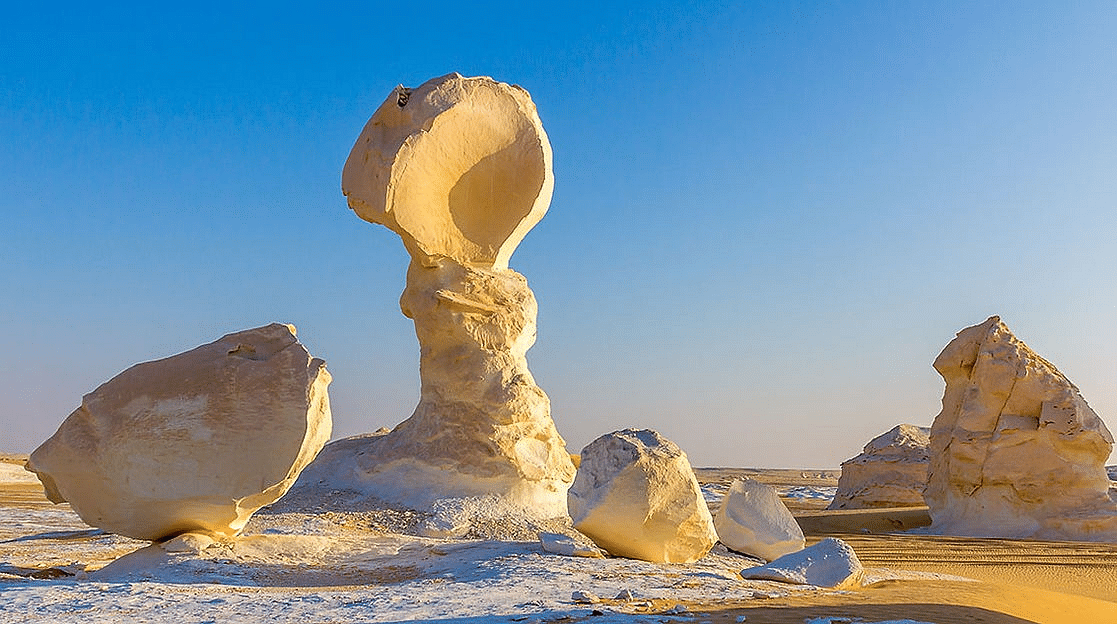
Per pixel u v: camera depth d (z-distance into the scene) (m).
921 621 10.97
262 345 15.48
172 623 10.70
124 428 14.93
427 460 22.73
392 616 10.92
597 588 12.91
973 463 29.00
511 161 23.14
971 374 30.22
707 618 10.55
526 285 23.78
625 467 15.73
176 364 15.30
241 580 14.48
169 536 15.85
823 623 10.37
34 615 11.38
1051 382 28.67
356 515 21.30
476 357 22.77
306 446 15.21
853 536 27.25
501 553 16.36
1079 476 27.69
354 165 22.81
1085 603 15.08
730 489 18.94
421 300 23.14
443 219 22.95
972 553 23.30
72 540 20.95
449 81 22.34
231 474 15.05
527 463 22.52
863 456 40.28
